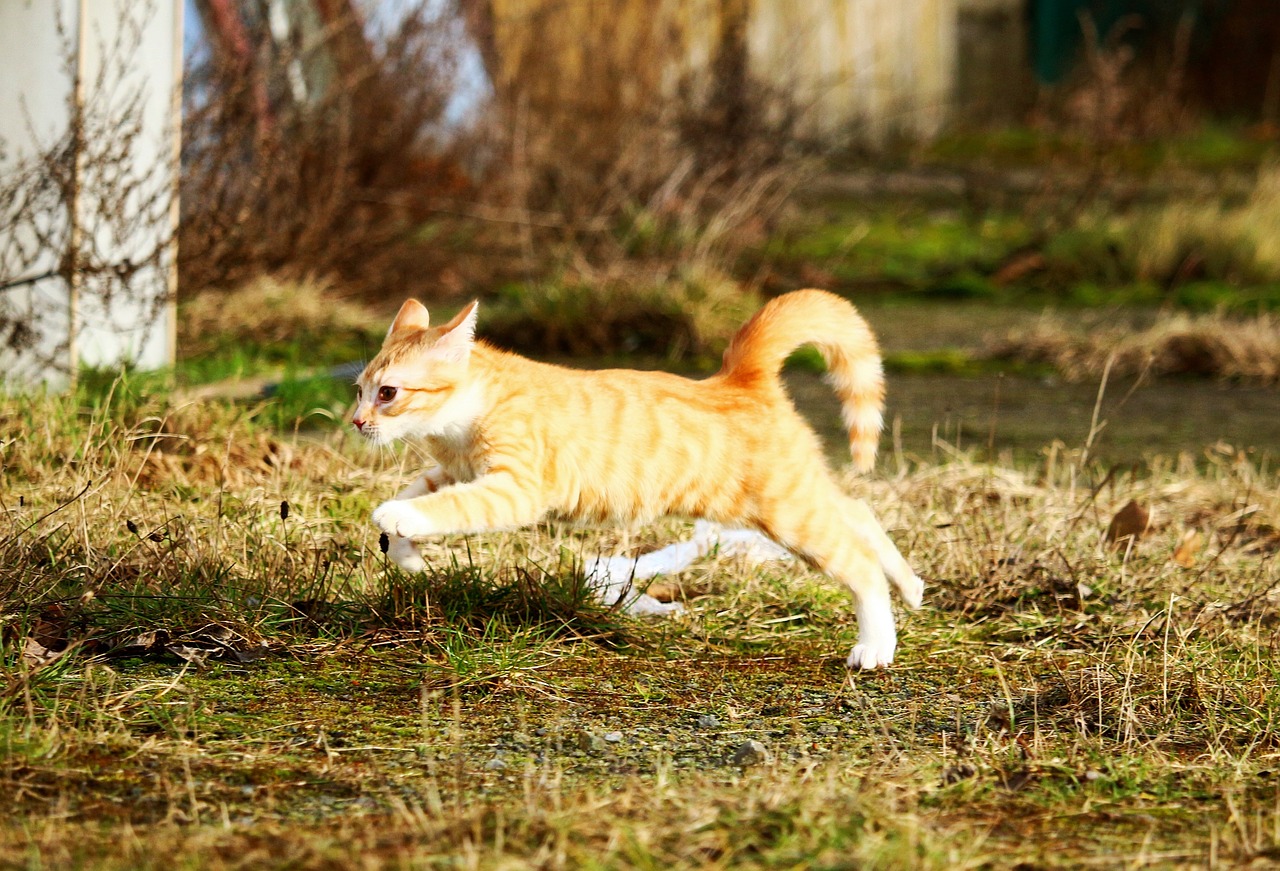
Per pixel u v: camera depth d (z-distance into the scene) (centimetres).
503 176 2138
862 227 2556
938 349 1830
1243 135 3650
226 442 1087
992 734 722
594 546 1002
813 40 3142
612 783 639
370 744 681
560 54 2264
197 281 1450
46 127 1246
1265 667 802
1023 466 1265
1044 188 2608
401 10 1978
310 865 550
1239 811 630
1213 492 1163
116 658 774
